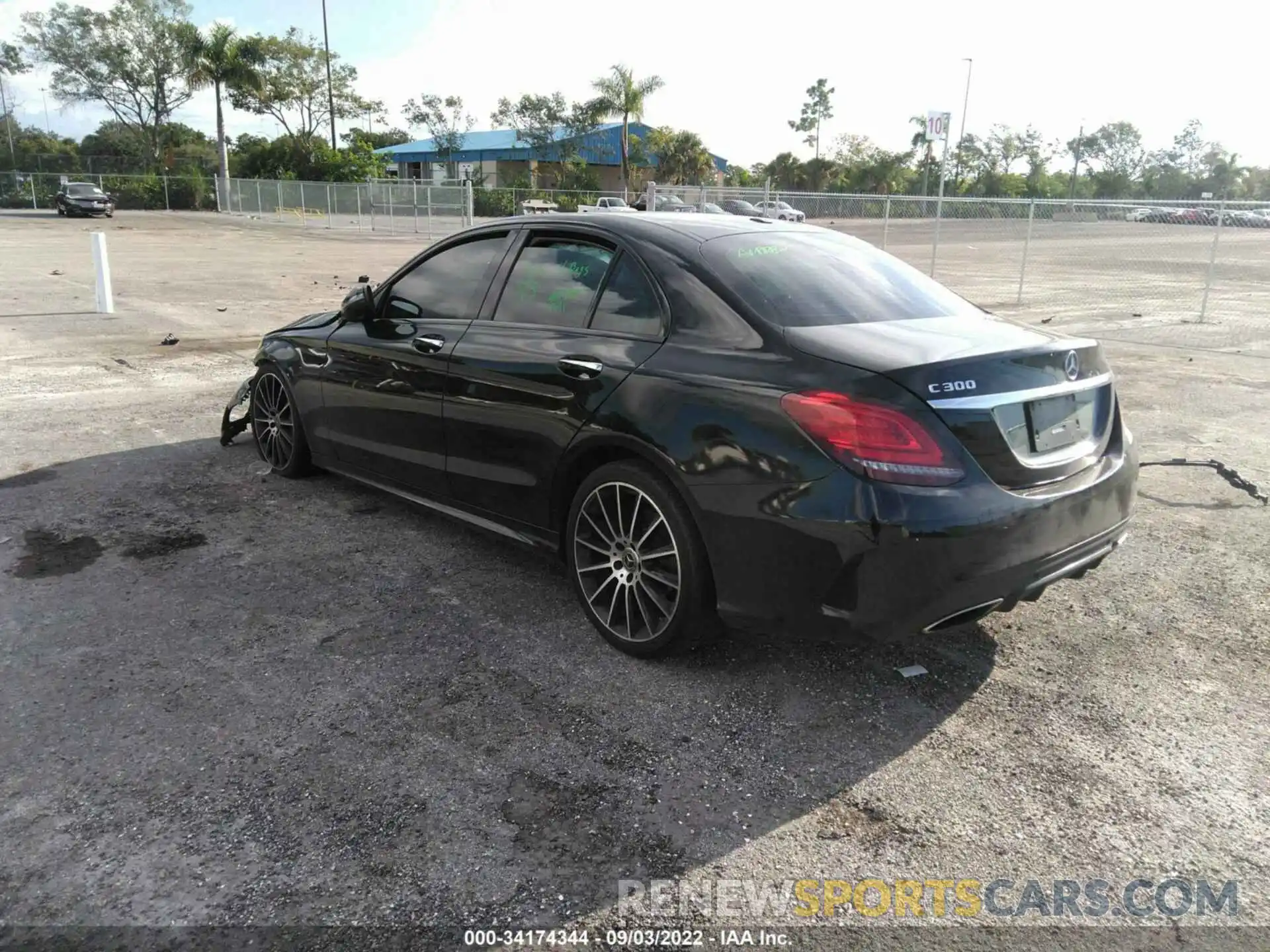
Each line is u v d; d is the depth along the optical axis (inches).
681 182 2160.4
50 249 962.1
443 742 111.7
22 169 2423.7
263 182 1920.5
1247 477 227.1
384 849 93.1
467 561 167.9
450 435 157.5
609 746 111.5
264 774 104.7
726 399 115.7
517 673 128.6
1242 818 100.5
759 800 102.1
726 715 118.9
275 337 209.2
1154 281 761.6
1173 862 93.5
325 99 2536.9
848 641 110.7
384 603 150.0
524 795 102.1
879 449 104.6
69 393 294.7
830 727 116.7
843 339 116.2
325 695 122.0
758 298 123.7
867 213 753.6
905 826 98.4
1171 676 131.2
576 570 139.2
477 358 150.0
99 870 89.4
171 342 391.9
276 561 166.4
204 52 2044.8
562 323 142.9
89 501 195.0
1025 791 104.7
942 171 1087.0
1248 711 122.0
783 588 112.2
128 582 156.0
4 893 86.4
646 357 126.9
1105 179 3563.0
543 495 142.6
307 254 980.6
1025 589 113.7
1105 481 122.2
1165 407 303.6
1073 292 684.7
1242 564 172.2
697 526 121.0
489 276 158.9
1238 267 865.5
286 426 209.6
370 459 181.3
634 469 126.6
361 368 177.3
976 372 110.0
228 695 121.4
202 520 186.1
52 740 110.4
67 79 2497.5
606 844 94.6
